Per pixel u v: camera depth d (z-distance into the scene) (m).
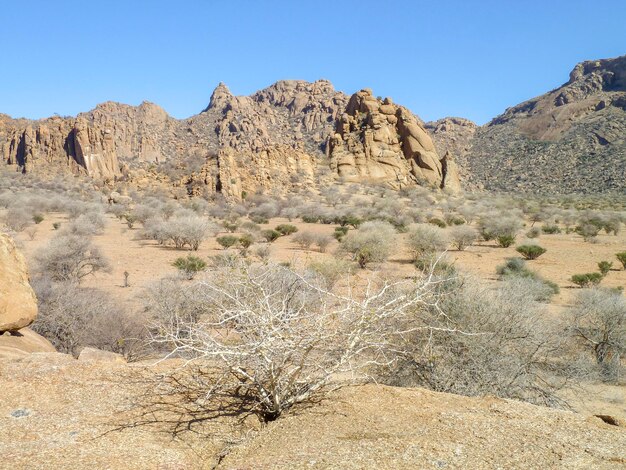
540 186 121.12
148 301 11.34
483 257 28.20
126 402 4.15
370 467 2.88
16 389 4.32
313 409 4.04
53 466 3.03
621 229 47.47
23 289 6.48
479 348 5.96
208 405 4.17
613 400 7.98
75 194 69.62
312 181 78.50
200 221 31.73
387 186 82.25
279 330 3.82
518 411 3.88
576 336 10.06
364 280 14.99
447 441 3.25
